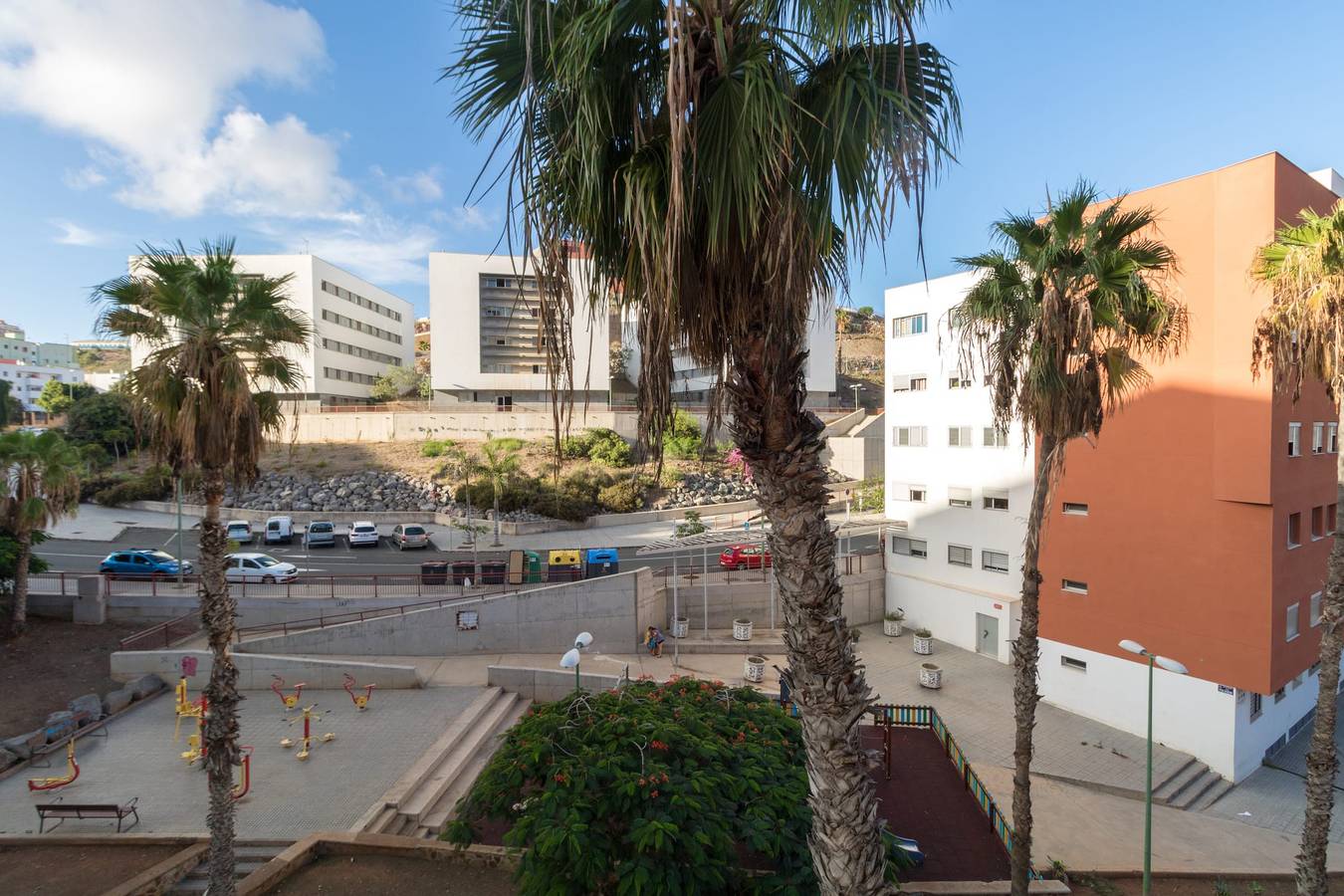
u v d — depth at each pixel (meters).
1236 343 17.81
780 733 11.42
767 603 29.80
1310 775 10.66
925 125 3.61
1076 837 15.58
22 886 11.41
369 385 72.19
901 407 30.31
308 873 11.05
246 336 10.46
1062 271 10.60
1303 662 19.11
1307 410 19.19
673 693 12.60
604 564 29.11
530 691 22.22
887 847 9.40
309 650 23.69
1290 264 10.77
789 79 3.64
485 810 9.54
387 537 39.38
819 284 4.43
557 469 3.81
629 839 8.16
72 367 141.75
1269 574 17.58
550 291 3.75
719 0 3.65
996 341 11.80
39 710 19.03
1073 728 20.98
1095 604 21.53
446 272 59.09
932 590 28.94
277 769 16.28
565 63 3.50
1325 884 10.53
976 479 26.95
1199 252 18.50
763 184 3.67
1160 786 17.89
